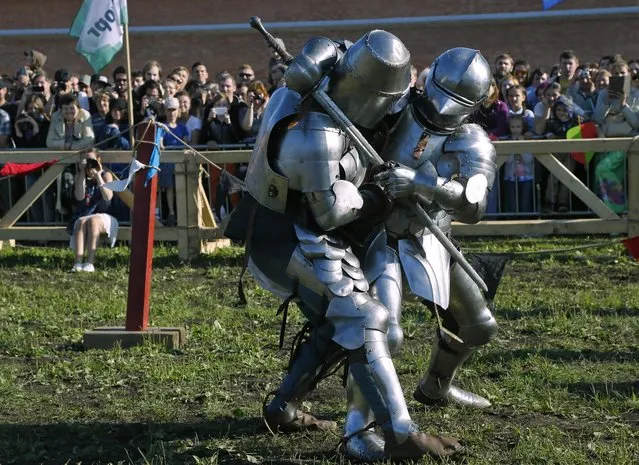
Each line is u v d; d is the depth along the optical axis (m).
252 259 4.66
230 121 11.04
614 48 16.72
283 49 4.59
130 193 10.15
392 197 4.38
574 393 5.68
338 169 4.33
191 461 4.67
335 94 4.36
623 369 6.18
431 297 4.52
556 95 10.91
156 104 11.18
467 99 4.41
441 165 4.52
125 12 9.79
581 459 4.52
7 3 17.47
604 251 10.05
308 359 4.87
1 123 11.55
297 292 4.56
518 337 7.11
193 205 10.09
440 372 5.22
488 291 5.01
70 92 11.47
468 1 16.91
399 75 4.31
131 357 6.64
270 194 4.43
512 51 16.91
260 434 5.04
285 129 4.38
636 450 4.71
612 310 7.84
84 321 7.85
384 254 4.54
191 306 8.27
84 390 5.99
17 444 4.91
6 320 7.86
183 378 6.14
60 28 17.41
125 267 9.93
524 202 10.92
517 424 5.15
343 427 5.03
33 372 6.37
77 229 9.85
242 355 6.68
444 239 4.53
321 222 4.33
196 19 17.28
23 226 10.87
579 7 16.72
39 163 10.34
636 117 10.82
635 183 9.96
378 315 4.36
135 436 5.06
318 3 17.12
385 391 4.32
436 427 5.09
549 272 9.38
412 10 17.02
